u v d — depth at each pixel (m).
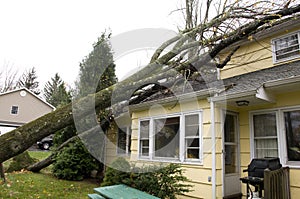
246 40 6.18
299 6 3.65
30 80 32.59
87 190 5.65
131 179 4.18
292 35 5.84
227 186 4.96
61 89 25.80
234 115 5.38
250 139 5.12
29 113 24.27
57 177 7.10
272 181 3.58
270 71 5.58
